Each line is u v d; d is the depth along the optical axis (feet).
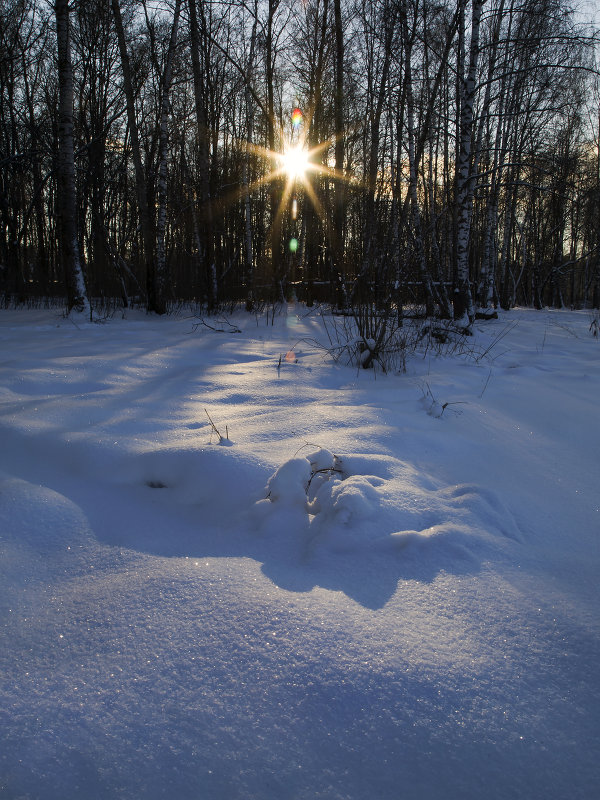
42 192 53.52
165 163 34.78
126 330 25.91
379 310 20.06
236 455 8.05
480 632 4.67
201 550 5.96
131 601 4.95
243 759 3.43
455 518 6.69
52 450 8.65
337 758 3.45
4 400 11.27
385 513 6.46
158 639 4.45
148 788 3.25
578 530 6.85
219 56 45.88
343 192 39.04
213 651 4.31
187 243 62.03
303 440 9.14
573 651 4.49
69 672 4.13
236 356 18.58
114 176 51.11
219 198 48.93
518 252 86.38
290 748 3.51
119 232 59.82
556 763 3.47
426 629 4.66
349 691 3.92
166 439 9.25
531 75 38.88
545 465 9.11
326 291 51.90
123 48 33.88
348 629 4.57
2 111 46.06
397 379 15.39
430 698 3.91
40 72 51.19
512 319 40.14
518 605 5.09
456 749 3.54
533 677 4.18
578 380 15.97
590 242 80.23
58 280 63.16
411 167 32.24
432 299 33.24
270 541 6.13
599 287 79.41
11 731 3.60
